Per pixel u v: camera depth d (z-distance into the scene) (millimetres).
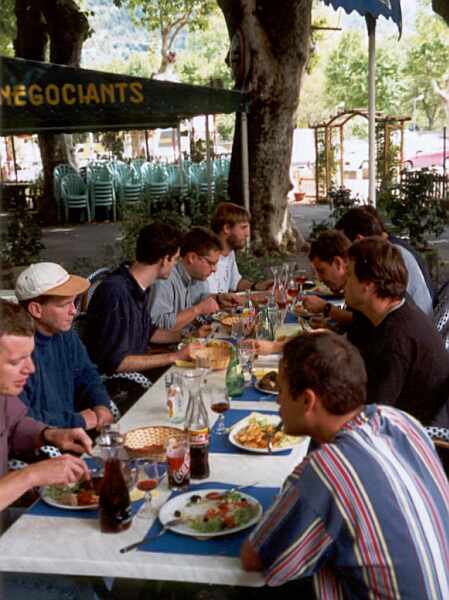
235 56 10031
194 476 2398
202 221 10219
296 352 1924
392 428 1911
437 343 2934
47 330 3234
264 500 2254
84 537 2080
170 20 29547
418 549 1729
